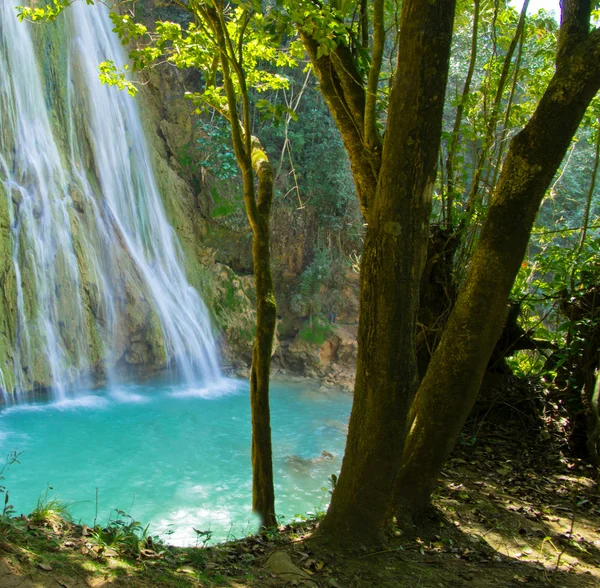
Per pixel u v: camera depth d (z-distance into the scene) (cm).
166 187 1819
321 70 477
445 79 336
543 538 454
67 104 1552
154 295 1596
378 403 366
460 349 421
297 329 1916
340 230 2025
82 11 1645
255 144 628
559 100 376
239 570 366
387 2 543
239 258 1964
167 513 834
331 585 348
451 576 376
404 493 446
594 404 603
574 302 670
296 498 927
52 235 1398
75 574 302
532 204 393
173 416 1293
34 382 1287
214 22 511
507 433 678
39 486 891
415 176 343
